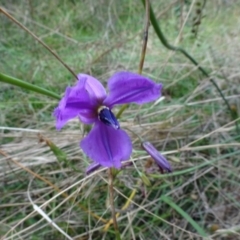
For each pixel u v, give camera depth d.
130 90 0.10
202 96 0.22
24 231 0.15
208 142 0.18
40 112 0.21
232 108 0.19
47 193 0.16
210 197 0.17
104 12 0.31
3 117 0.20
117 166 0.10
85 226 0.16
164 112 0.20
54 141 0.18
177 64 0.23
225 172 0.17
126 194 0.16
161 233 0.15
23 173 0.18
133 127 0.19
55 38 0.29
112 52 0.25
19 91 0.23
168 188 0.17
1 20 0.29
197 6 0.22
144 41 0.12
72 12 0.32
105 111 0.10
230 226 0.15
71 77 0.24
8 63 0.26
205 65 0.23
